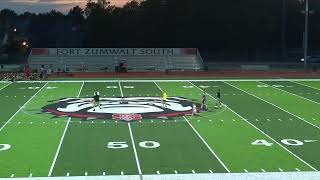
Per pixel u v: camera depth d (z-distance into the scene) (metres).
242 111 31.52
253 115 30.20
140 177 18.20
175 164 20.02
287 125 27.45
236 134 25.25
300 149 22.36
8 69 60.34
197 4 90.38
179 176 18.34
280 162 20.33
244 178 18.05
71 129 26.23
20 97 36.94
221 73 57.56
